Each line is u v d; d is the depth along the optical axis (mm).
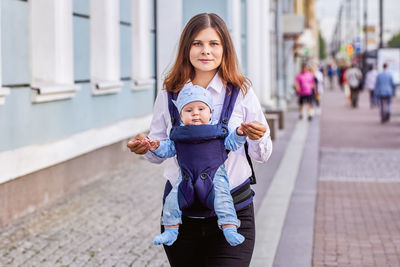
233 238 2979
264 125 3102
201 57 3113
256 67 20719
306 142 16422
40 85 7918
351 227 7359
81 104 9445
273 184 9930
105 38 10562
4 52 7121
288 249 6309
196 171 3021
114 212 7688
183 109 3037
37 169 7715
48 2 8352
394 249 6375
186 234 3172
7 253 5957
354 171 11953
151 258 5820
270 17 24172
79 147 9109
